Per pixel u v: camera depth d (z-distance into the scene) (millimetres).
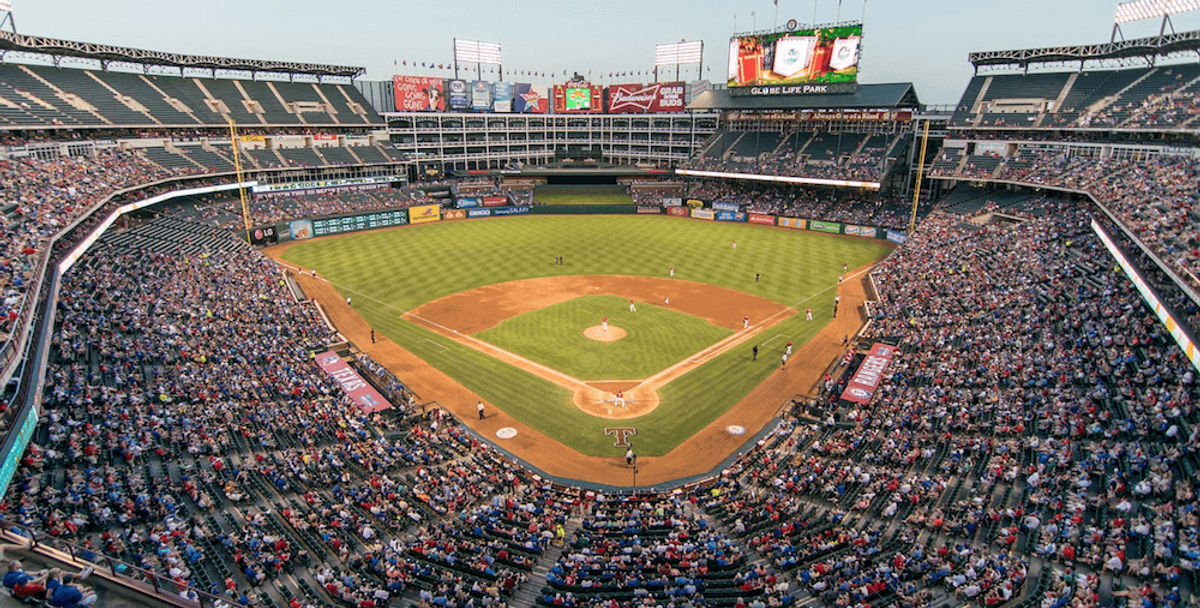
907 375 39125
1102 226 51562
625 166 122312
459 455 32500
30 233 42062
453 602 20188
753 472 30750
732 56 97000
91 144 73625
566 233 90000
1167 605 18516
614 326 52094
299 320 49562
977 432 31016
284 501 26000
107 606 11516
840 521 25297
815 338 49250
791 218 93562
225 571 20859
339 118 106875
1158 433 27312
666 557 22844
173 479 26234
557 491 29594
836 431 33781
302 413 34000
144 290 47344
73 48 81625
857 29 85500
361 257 75250
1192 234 40000
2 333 24953
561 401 39344
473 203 103938
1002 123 82812
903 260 64062
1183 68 72750
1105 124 72688
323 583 20703
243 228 79312
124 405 30953
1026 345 39250
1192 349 27656
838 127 103188
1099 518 23266
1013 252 57594
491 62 127250
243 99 99625
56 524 20109
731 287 63406
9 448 19484
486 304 57969
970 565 21516
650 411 38094
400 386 40375
